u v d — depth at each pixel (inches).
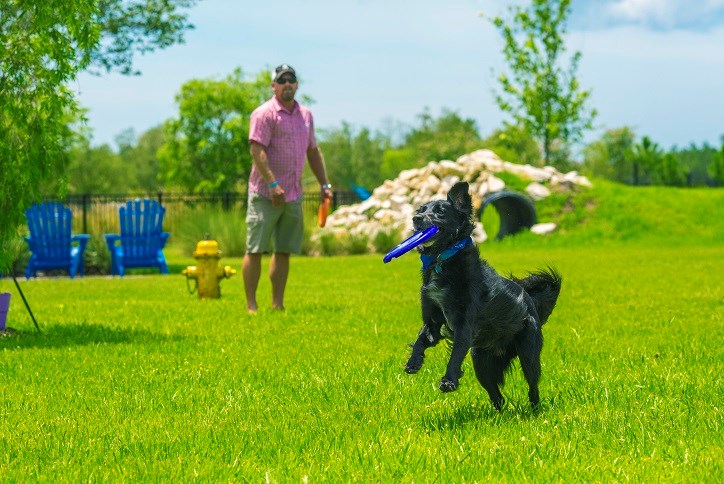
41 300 671.8
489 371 274.7
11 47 422.0
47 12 414.0
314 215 1731.1
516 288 265.9
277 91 545.3
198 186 2664.9
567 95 2073.1
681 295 645.9
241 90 2659.9
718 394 290.2
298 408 281.1
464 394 302.5
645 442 229.9
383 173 4382.4
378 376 332.5
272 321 511.2
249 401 292.2
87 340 443.2
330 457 219.6
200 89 2645.2
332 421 263.0
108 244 994.7
